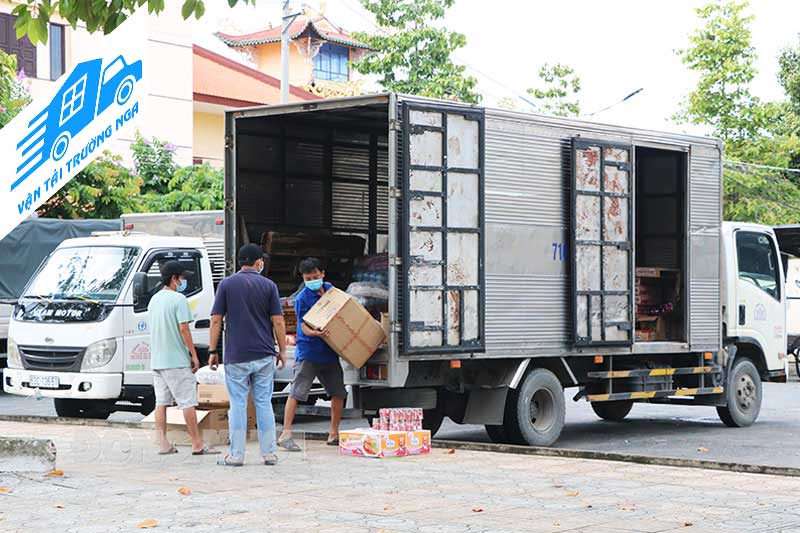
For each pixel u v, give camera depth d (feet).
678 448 41.75
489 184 38.01
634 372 43.75
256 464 33.32
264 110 39.99
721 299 48.19
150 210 84.12
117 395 46.09
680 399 48.78
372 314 38.63
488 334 37.86
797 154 130.21
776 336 50.85
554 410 40.68
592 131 41.73
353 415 37.96
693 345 46.52
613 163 42.27
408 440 35.42
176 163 97.50
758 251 50.29
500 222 38.34
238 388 33.04
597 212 41.55
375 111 40.83
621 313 42.39
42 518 24.54
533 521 24.09
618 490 28.40
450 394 40.06
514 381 38.96
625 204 42.73
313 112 41.22
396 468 32.45
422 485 29.25
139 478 30.42
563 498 27.17
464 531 22.98
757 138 118.62
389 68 115.96
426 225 36.06
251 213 42.11
